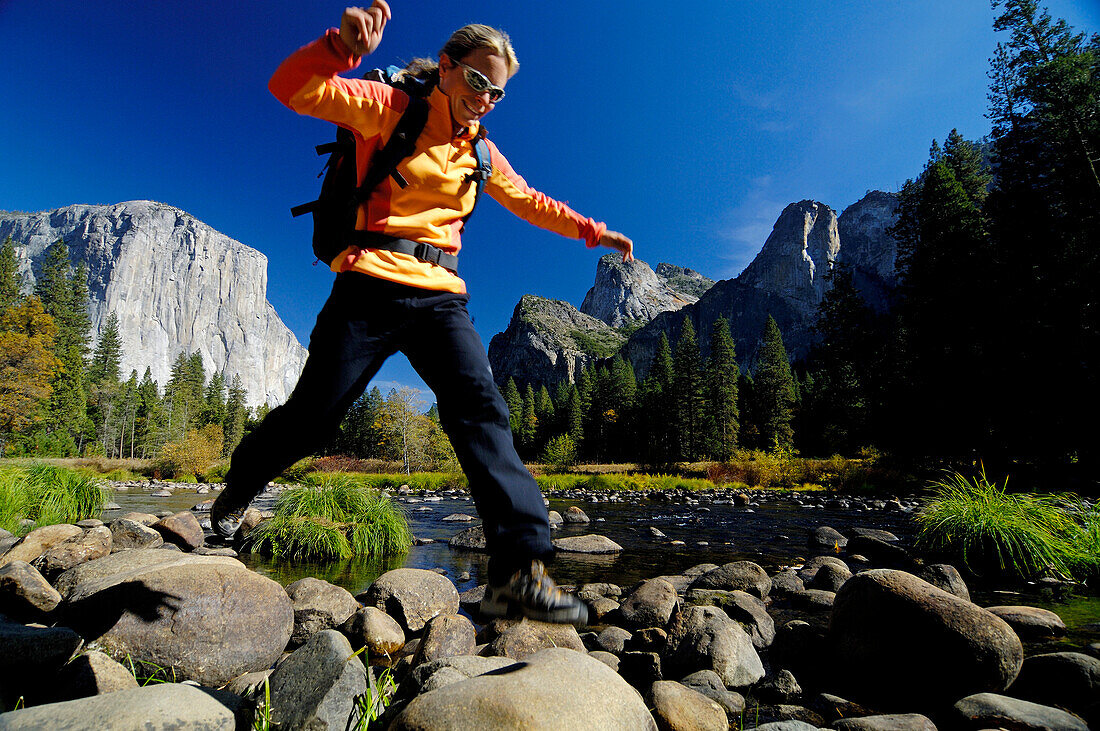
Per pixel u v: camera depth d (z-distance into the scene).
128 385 79.38
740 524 10.13
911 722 1.84
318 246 1.34
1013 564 4.69
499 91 1.33
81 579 2.68
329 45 1.08
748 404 72.62
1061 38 20.88
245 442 1.38
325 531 6.05
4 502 6.27
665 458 62.41
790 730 1.73
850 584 2.72
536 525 1.25
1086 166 19.56
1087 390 17.98
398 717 1.26
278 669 1.71
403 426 39.56
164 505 12.05
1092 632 2.90
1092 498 10.75
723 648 2.48
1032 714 1.82
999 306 20.39
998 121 22.92
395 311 1.27
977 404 20.94
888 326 30.50
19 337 37.69
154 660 2.12
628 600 3.51
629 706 1.36
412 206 1.30
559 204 1.75
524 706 1.21
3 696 1.52
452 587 3.48
